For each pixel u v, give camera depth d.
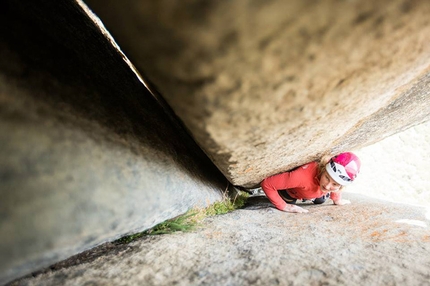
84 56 1.17
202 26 0.55
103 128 0.98
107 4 0.54
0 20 0.77
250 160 1.58
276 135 1.19
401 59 0.86
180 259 1.28
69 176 0.79
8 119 0.67
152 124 1.49
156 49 0.61
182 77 0.68
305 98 0.88
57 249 0.80
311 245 1.50
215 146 1.11
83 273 1.11
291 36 0.61
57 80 0.87
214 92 0.73
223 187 2.97
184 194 1.58
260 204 3.12
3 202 0.65
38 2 1.06
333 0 0.55
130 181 1.02
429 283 1.10
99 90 1.10
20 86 0.72
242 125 0.95
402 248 1.45
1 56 0.71
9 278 0.80
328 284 1.07
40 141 0.73
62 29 1.12
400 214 2.15
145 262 1.23
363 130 2.31
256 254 1.35
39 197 0.71
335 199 2.79
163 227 1.69
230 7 0.52
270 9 0.54
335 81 0.84
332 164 2.26
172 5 0.52
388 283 1.09
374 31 0.66
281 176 2.56
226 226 1.89
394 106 1.88
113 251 1.34
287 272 1.16
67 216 0.78
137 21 0.56
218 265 1.22
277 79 0.73
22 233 0.69
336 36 0.64
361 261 1.29
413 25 0.69
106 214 0.91
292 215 2.38
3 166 0.65
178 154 1.70
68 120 0.83
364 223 1.96
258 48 0.62
